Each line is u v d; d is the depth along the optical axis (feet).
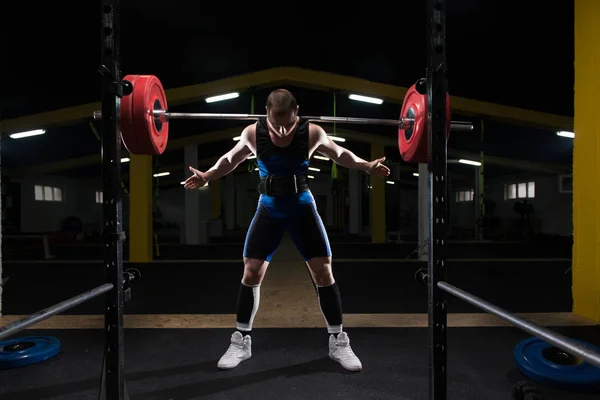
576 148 8.80
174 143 26.58
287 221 6.14
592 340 7.23
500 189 42.86
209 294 11.76
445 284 4.09
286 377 5.72
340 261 19.86
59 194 41.24
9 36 15.90
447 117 4.27
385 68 18.88
